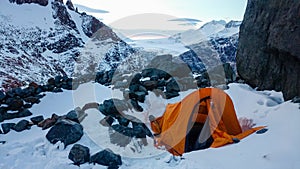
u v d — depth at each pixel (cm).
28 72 6656
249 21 691
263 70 634
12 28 9331
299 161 320
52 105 580
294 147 344
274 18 592
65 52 8575
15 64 6981
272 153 339
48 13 10231
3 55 7412
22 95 605
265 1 637
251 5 696
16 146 415
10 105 547
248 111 521
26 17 10088
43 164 370
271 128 408
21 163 374
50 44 8756
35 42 8862
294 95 538
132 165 357
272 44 581
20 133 465
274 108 486
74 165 357
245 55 693
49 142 411
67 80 694
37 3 10375
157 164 354
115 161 356
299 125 393
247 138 389
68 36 9100
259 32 641
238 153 351
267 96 569
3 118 520
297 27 521
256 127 432
